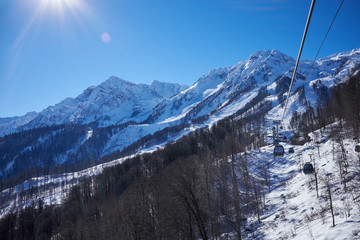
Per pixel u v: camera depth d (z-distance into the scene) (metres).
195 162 67.50
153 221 59.59
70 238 78.50
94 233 71.88
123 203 72.12
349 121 81.19
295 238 33.00
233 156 103.25
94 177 142.00
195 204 40.22
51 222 97.94
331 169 56.12
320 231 30.14
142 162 135.00
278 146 73.75
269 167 94.38
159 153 134.62
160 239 53.38
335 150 67.75
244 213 59.75
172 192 44.19
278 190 70.88
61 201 138.00
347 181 44.09
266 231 43.47
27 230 98.44
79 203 103.31
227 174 83.81
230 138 146.12
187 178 43.38
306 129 141.88
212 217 51.19
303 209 44.75
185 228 44.34
